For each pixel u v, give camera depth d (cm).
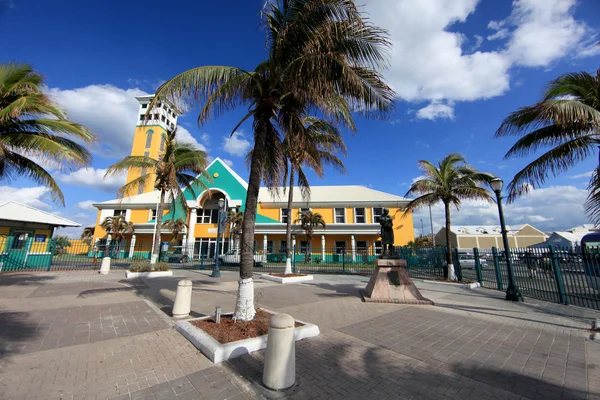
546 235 4747
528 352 439
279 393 309
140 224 2802
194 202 2811
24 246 1557
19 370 351
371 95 530
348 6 458
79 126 805
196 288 1029
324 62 482
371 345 461
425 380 343
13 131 758
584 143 771
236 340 430
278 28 552
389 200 2914
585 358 417
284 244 2800
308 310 708
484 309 754
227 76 542
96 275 1388
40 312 634
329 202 2930
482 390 321
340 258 2516
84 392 304
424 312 705
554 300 884
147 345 448
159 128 4597
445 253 1484
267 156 723
